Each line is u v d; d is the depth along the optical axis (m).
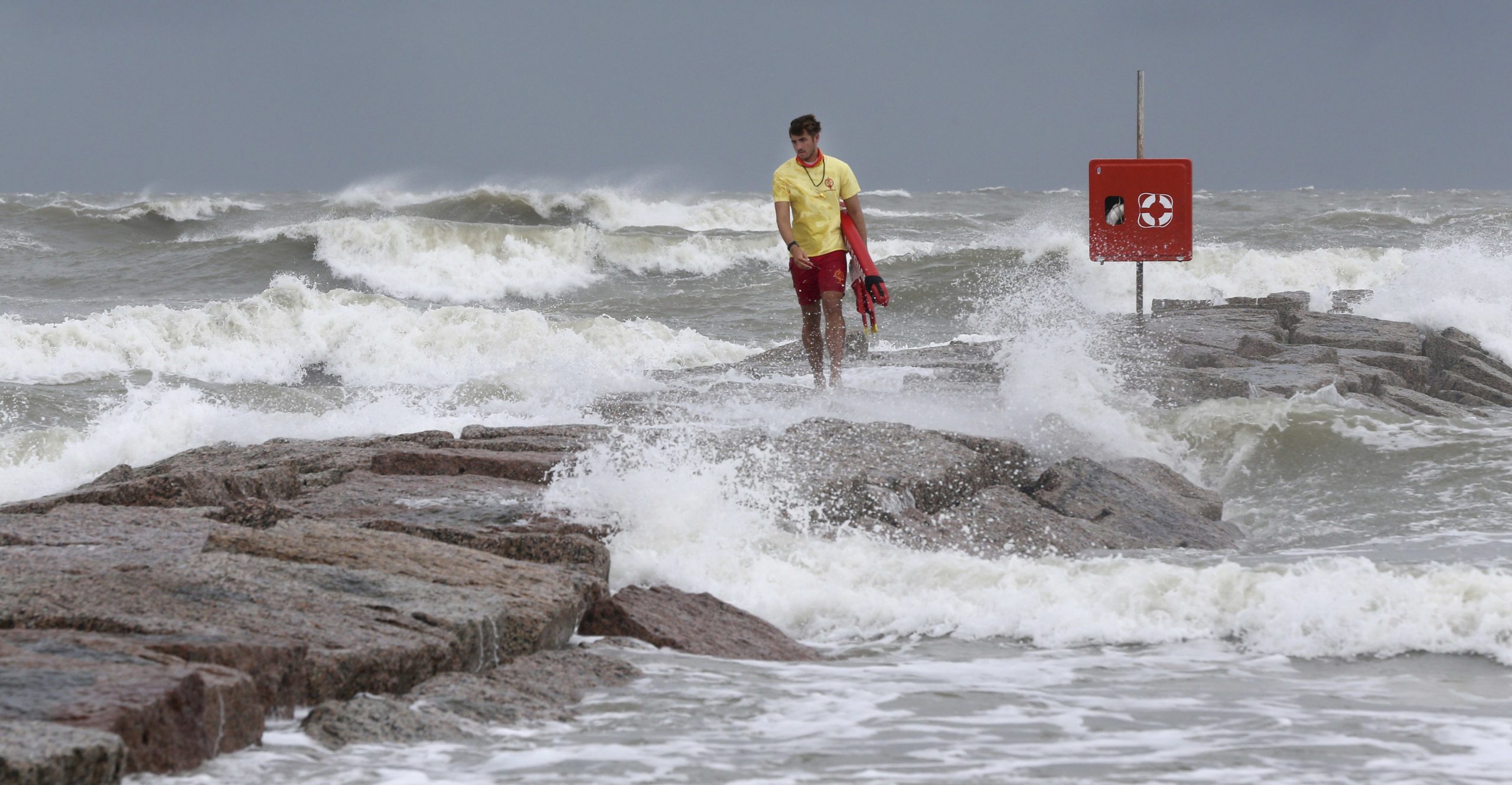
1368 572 17.91
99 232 135.88
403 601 14.41
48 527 17.62
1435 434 31.19
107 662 10.83
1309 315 53.12
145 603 13.30
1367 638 16.03
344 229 106.75
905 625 17.73
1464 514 25.86
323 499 22.06
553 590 15.89
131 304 92.38
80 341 67.31
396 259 105.38
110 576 14.27
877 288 33.53
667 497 21.22
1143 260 43.69
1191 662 15.71
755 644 16.50
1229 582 17.72
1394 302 56.81
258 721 11.00
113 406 53.75
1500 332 53.16
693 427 28.53
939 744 11.52
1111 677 14.75
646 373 46.16
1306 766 10.74
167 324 70.06
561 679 13.81
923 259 99.75
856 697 13.48
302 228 107.69
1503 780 10.36
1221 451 31.34
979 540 23.03
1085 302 80.12
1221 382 36.59
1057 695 13.73
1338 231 129.62
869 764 10.77
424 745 11.20
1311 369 40.78
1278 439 31.14
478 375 68.25
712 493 21.66
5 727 9.05
